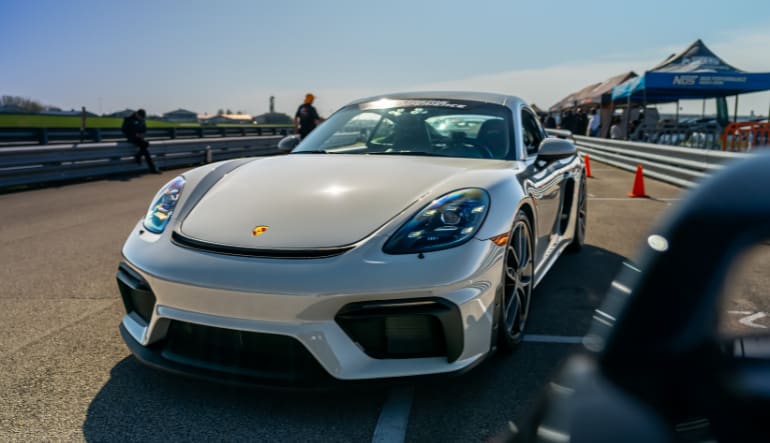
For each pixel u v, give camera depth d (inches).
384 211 91.7
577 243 191.3
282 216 92.6
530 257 116.9
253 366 85.0
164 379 98.6
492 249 90.7
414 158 121.3
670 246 28.1
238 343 84.4
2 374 100.3
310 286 81.0
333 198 96.2
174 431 82.4
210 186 108.4
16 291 149.4
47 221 254.7
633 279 28.7
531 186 116.5
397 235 87.0
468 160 121.3
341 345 81.9
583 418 26.1
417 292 82.0
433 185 100.0
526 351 110.2
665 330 26.9
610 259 185.2
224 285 83.3
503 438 31.0
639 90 609.9
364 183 101.5
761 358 26.1
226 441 80.0
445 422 84.7
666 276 27.6
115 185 399.9
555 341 115.3
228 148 663.1
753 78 552.4
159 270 88.3
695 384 25.8
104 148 454.9
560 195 155.5
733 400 25.3
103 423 84.4
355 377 82.3
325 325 81.4
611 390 26.7
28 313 132.2
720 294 26.2
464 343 85.6
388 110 146.3
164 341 91.4
